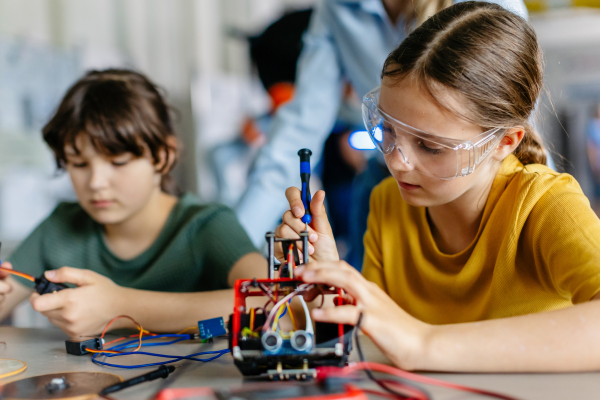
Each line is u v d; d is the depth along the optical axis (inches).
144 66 114.9
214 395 22.3
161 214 51.5
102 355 31.5
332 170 97.1
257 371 24.2
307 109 63.8
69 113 44.8
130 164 45.0
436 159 30.3
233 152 122.1
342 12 59.1
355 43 59.7
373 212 45.0
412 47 31.4
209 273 49.1
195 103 120.4
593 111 80.4
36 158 96.6
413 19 50.8
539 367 24.4
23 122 95.3
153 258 50.3
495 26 32.6
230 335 26.2
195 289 49.8
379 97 32.2
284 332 24.4
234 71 135.5
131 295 38.3
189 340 35.3
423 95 29.8
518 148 37.9
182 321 38.3
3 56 93.0
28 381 25.4
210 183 119.9
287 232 32.5
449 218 38.5
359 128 89.4
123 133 43.9
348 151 93.8
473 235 38.5
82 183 45.1
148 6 115.6
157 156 47.6
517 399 20.7
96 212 45.5
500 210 36.1
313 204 34.0
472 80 30.0
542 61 36.9
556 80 81.6
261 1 142.4
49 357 31.4
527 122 33.9
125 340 36.1
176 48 121.7
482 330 25.4
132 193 45.5
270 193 63.0
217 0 130.8
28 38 96.2
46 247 52.7
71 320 35.9
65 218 53.7
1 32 93.0
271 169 63.7
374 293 25.3
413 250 40.8
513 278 35.4
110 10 108.6
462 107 29.8
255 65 108.7
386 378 24.3
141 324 38.0
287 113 64.6
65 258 51.9
